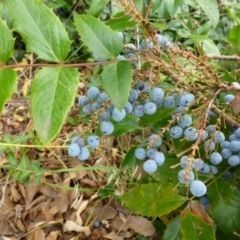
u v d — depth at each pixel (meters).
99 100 0.19
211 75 0.20
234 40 0.28
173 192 0.22
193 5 0.31
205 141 0.23
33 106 0.15
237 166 0.26
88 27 0.17
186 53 0.19
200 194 0.19
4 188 0.38
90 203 0.37
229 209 0.23
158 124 0.26
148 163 0.20
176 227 0.26
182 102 0.20
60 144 0.42
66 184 0.38
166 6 0.32
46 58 0.16
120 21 0.21
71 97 0.15
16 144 0.34
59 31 0.16
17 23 0.15
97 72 0.46
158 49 0.19
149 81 0.19
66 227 0.35
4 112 0.45
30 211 0.37
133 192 0.23
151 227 0.35
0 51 0.15
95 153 0.41
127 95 0.16
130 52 0.21
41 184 0.38
